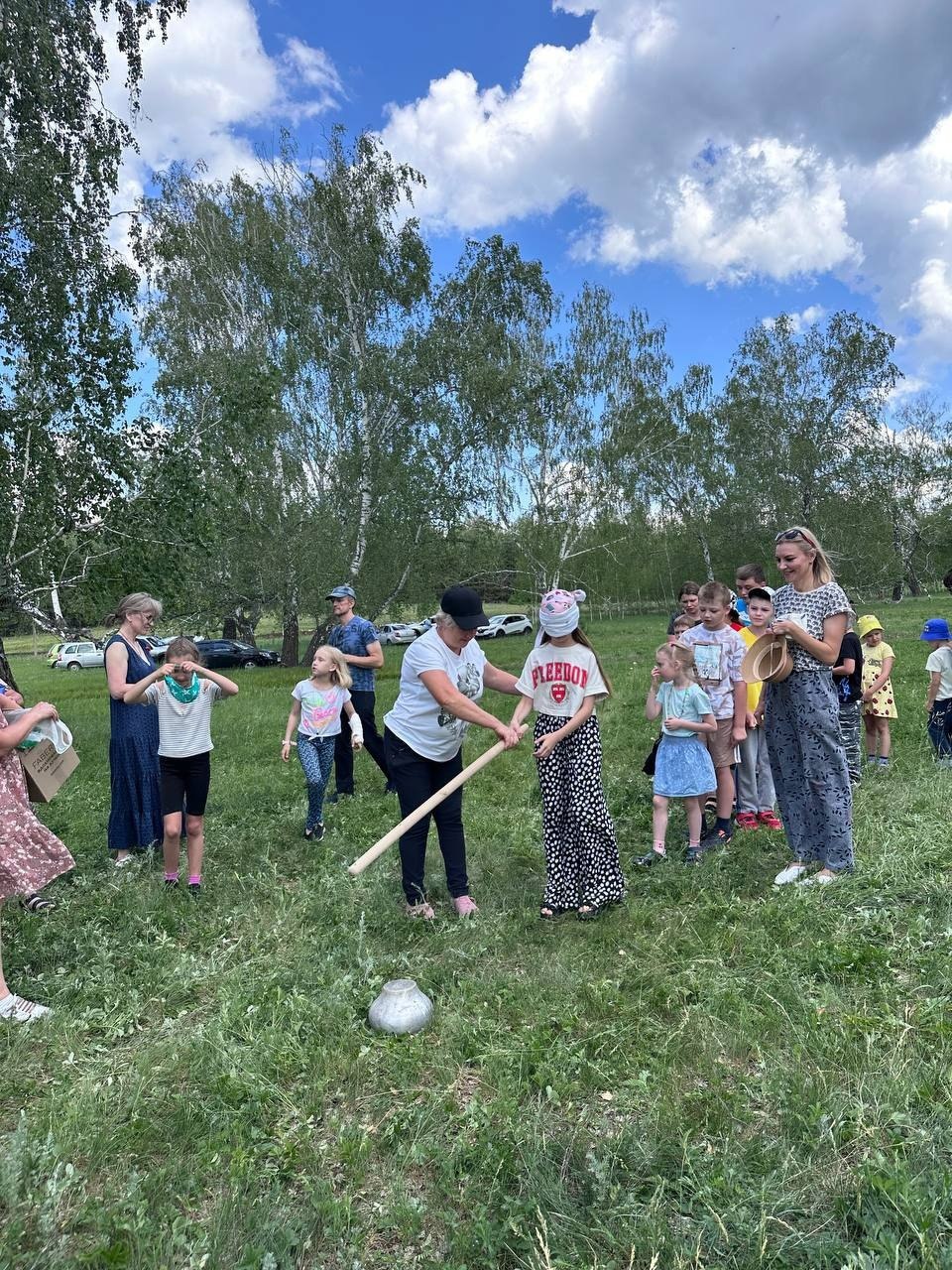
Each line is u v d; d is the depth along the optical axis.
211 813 6.32
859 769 6.14
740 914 3.87
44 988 3.43
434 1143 2.35
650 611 49.53
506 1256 2.00
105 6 12.50
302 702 5.55
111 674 4.90
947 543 47.28
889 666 6.70
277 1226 2.04
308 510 23.58
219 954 3.71
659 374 30.56
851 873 4.26
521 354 26.56
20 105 11.74
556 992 3.21
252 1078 2.68
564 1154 2.26
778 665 4.21
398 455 23.70
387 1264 2.00
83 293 12.22
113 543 12.16
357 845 5.31
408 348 23.45
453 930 3.82
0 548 11.21
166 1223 2.05
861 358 34.78
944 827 4.87
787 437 36.28
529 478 29.38
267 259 22.41
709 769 4.74
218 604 23.61
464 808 6.05
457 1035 2.92
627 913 4.01
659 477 39.50
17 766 3.47
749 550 38.47
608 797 6.20
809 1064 2.63
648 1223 1.99
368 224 22.94
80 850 5.46
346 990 3.28
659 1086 2.57
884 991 3.04
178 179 24.06
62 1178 2.23
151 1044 2.95
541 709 4.19
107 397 11.86
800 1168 2.18
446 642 4.10
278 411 21.23
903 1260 1.85
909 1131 2.28
